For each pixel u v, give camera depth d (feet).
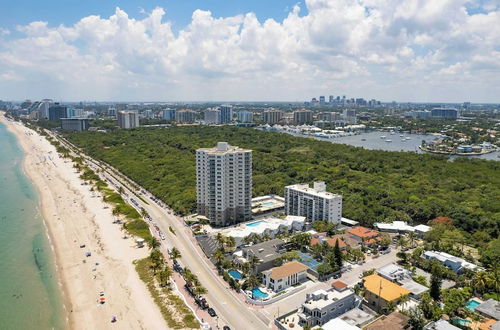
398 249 619.26
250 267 525.75
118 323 424.46
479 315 414.62
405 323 379.96
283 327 400.67
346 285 474.08
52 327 425.69
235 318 423.23
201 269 545.44
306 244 615.57
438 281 452.35
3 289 506.89
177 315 427.74
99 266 563.48
